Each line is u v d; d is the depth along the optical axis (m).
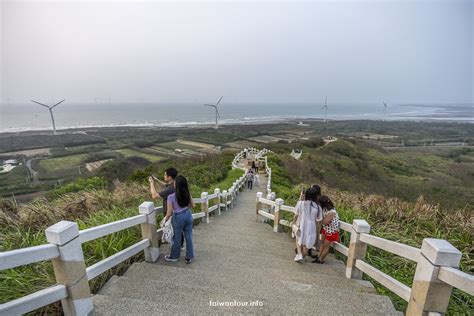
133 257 3.74
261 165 21.94
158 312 2.41
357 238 3.36
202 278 3.26
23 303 1.78
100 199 6.05
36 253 1.84
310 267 3.99
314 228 4.12
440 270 1.97
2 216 4.28
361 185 22.28
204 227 6.54
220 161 22.59
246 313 2.51
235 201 11.74
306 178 20.27
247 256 4.36
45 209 4.82
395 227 5.18
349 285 3.30
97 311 2.38
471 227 4.83
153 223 3.71
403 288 2.52
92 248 3.34
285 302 2.74
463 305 2.85
